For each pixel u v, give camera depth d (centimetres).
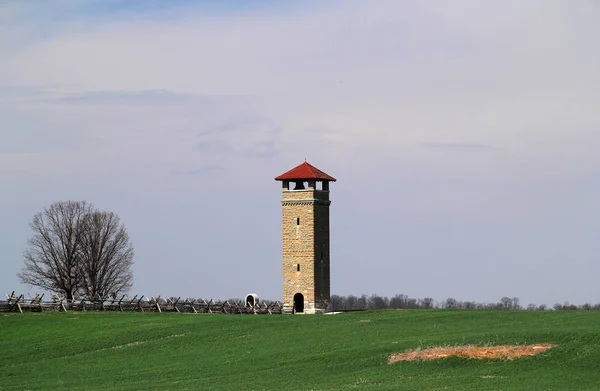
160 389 18112
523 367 17500
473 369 17762
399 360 18812
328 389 17088
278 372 19125
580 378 16600
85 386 18938
